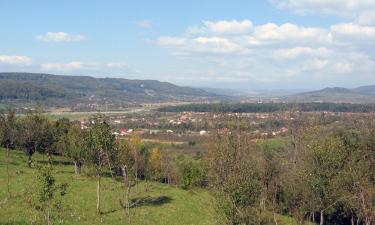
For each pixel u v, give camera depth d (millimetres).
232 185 33594
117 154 51844
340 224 60250
